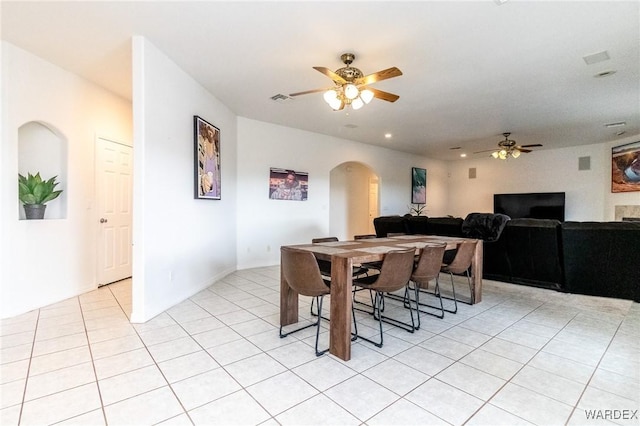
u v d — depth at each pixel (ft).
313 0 7.78
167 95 10.87
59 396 5.86
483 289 14.33
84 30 9.16
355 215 30.94
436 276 9.93
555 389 6.31
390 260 8.20
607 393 6.18
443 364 7.33
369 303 12.26
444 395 6.07
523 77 12.33
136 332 8.91
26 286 10.41
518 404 5.80
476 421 5.32
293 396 5.98
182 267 12.05
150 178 9.96
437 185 32.71
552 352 7.98
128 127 15.12
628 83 12.89
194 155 12.78
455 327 9.72
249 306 11.43
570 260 13.17
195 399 5.84
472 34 9.29
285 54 10.63
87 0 7.77
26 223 10.39
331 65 11.46
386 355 7.79
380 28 9.01
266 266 19.24
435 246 9.71
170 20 8.66
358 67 11.53
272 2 7.87
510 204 28.58
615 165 23.07
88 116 12.85
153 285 10.17
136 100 9.54
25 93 10.34
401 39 9.59
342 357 7.48
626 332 9.30
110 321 9.70
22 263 10.26
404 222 18.86
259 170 18.88
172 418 5.31
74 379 6.44
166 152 10.85
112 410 5.49
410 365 7.27
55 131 11.66
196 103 13.03
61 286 11.67
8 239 9.84
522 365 7.30
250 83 13.21
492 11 8.16
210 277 14.64
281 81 12.98
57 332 8.81
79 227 12.44
